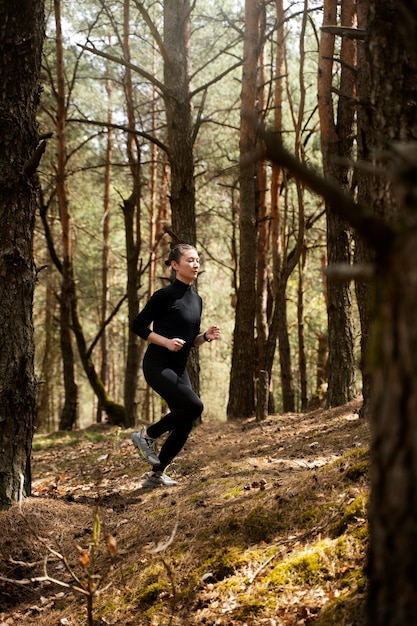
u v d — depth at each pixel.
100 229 19.80
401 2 1.50
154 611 3.11
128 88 11.50
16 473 4.56
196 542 3.58
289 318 20.62
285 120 13.66
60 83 11.52
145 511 4.43
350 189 7.58
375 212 2.19
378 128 2.21
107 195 15.80
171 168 9.04
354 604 2.54
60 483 6.17
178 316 4.74
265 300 11.22
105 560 3.82
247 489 4.20
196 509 4.04
